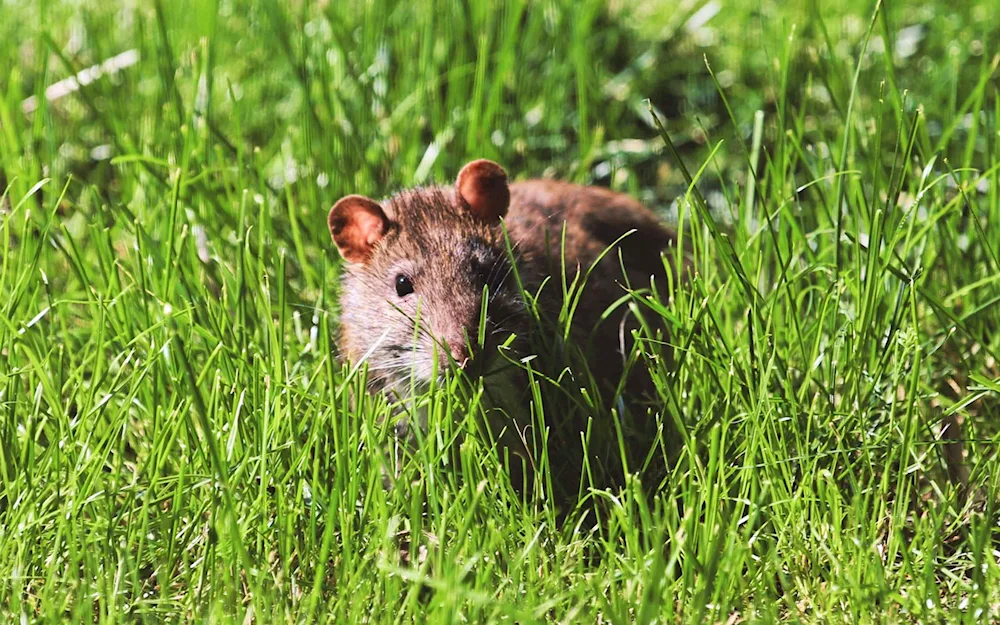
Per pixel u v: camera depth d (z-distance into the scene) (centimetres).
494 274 658
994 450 638
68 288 796
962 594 570
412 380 607
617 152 984
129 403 619
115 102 953
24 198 720
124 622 545
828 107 993
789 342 690
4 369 662
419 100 946
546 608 517
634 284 761
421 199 705
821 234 793
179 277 742
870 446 618
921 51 1052
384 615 542
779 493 603
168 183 823
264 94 1012
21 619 533
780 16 1079
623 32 1084
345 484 604
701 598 521
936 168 816
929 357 686
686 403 673
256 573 562
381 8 1011
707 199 959
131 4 1102
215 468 586
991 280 681
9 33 1049
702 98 1034
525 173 973
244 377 659
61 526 565
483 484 552
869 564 560
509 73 1007
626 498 595
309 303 781
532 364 666
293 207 812
